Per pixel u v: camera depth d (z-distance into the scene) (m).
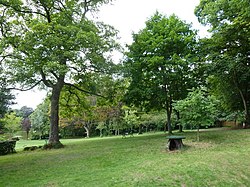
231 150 8.28
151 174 5.91
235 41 15.95
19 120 37.66
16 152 13.93
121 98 16.61
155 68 15.23
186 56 14.36
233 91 17.59
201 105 10.18
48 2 13.78
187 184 5.25
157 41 15.05
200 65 16.27
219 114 22.16
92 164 7.94
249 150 8.06
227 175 5.72
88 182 5.72
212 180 5.45
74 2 14.38
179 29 15.59
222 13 15.71
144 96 15.53
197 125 10.69
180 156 7.96
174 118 24.28
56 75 14.31
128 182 5.44
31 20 14.09
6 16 13.41
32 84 13.84
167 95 15.45
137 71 15.66
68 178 6.25
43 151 12.84
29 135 42.22
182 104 10.49
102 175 6.29
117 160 8.30
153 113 25.81
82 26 13.52
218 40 15.89
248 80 16.52
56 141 14.16
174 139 9.50
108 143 14.29
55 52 11.98
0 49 11.87
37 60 11.95
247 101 17.44
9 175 7.21
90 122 33.06
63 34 12.41
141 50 15.98
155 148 10.20
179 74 14.70
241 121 20.42
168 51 15.58
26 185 5.89
